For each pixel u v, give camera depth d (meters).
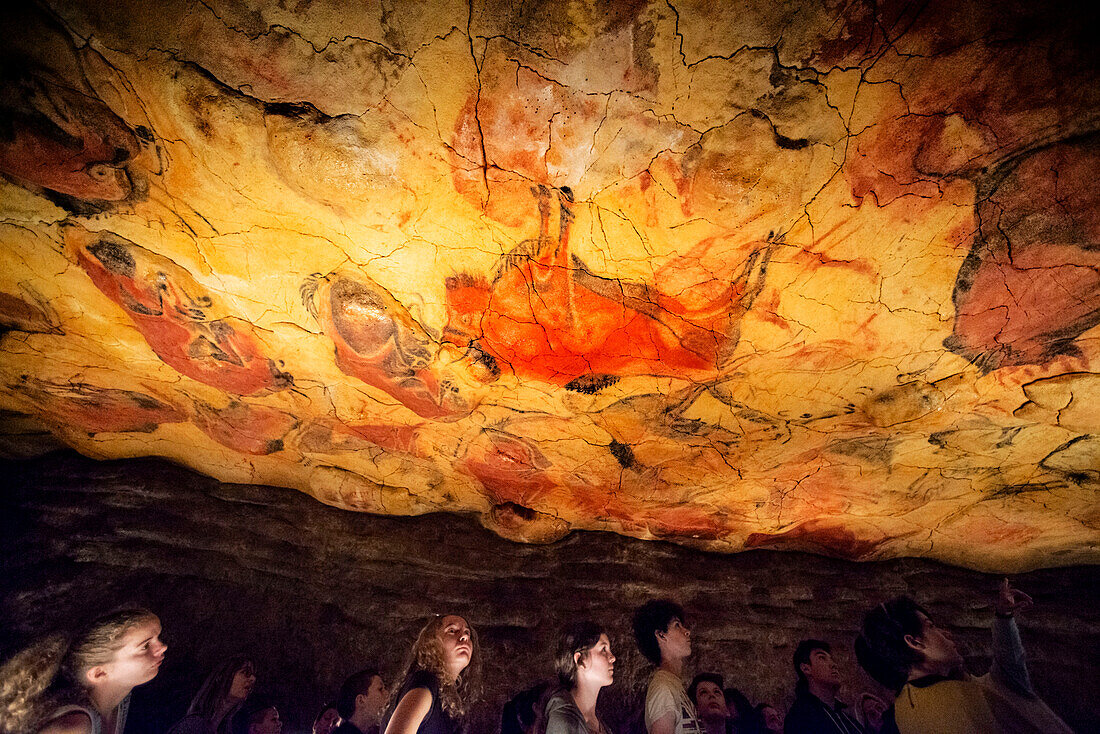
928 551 3.68
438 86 1.42
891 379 2.21
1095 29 1.20
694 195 1.58
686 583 3.75
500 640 3.45
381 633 3.38
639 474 3.03
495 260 1.85
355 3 1.29
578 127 1.47
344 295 2.04
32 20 1.32
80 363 2.61
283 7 1.30
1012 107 1.34
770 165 1.50
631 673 3.42
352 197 1.67
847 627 3.66
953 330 1.95
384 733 2.71
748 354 2.12
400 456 3.18
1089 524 3.13
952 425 2.43
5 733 2.38
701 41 1.30
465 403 2.57
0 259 2.04
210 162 1.62
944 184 1.52
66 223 1.89
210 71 1.42
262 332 2.28
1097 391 2.15
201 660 3.03
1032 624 3.56
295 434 3.04
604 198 1.63
